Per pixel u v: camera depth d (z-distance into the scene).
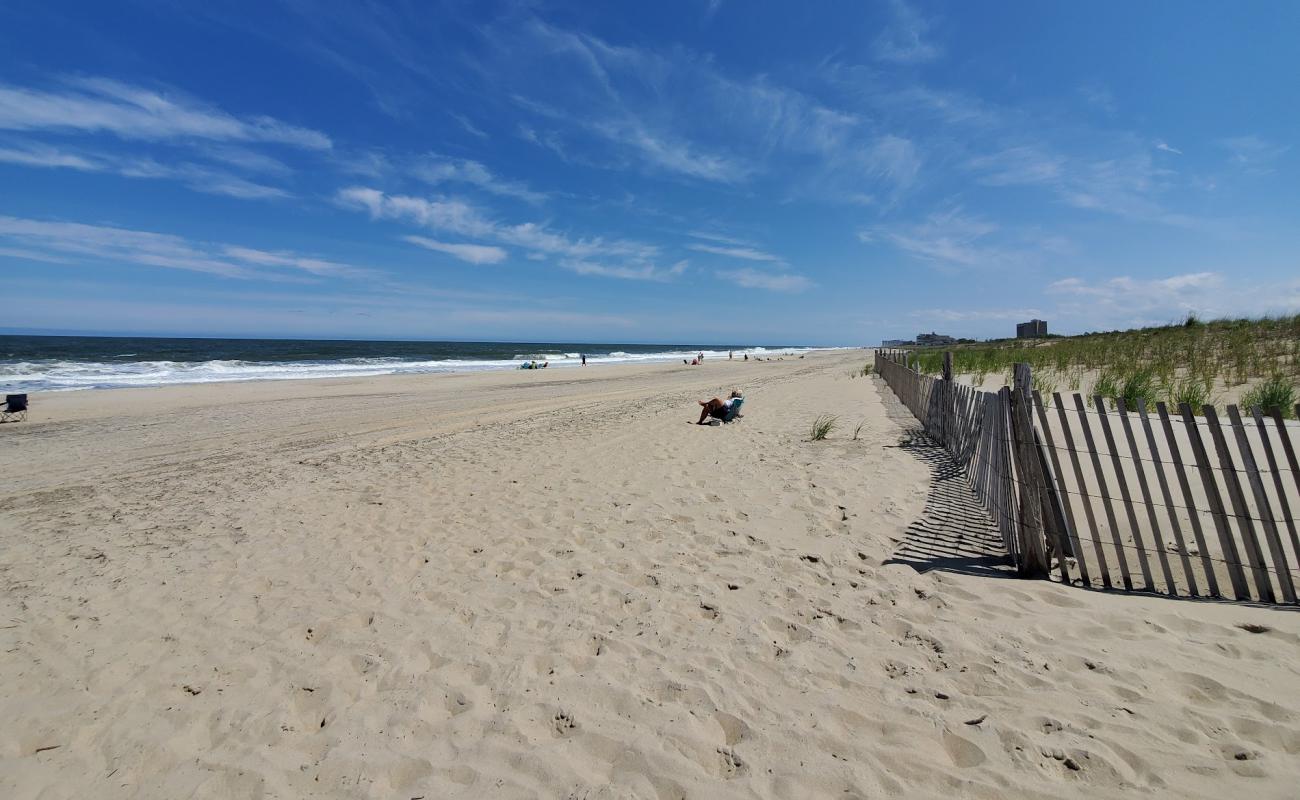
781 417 11.95
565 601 3.92
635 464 8.04
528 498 6.55
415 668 3.20
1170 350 13.75
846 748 2.37
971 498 5.49
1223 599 3.22
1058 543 3.72
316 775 2.44
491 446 9.99
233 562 4.91
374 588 4.28
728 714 2.64
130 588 4.42
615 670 3.06
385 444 10.59
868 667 2.92
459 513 6.08
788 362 50.84
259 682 3.14
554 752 2.48
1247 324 16.16
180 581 4.53
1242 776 2.00
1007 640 3.01
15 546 5.48
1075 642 2.93
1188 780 2.02
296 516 6.18
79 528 6.02
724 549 4.72
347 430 12.48
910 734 2.41
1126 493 3.49
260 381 26.67
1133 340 17.66
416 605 3.97
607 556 4.70
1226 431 5.84
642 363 51.81
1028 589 3.57
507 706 2.82
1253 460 3.13
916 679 2.78
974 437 5.92
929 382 9.39
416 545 5.16
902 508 5.38
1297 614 2.94
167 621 3.87
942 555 4.25
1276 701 2.35
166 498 7.16
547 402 17.73
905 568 4.07
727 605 3.73
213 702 2.98
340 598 4.14
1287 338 12.23
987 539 4.50
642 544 4.94
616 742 2.52
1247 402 7.42
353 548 5.15
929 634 3.15
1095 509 4.52
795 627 3.38
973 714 2.49
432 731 2.67
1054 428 6.75
